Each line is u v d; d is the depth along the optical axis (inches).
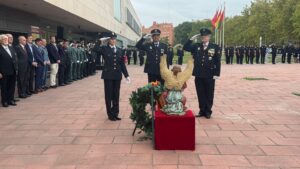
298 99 438.0
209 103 329.1
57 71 567.8
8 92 396.5
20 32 692.7
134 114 256.7
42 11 698.2
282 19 1784.0
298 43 1814.7
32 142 254.4
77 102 422.3
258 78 698.8
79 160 216.4
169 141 233.1
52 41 556.7
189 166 204.7
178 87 242.1
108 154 226.7
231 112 355.9
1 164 211.0
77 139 260.8
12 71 390.6
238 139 258.4
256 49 1305.4
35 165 208.8
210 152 229.6
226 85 588.4
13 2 569.9
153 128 241.9
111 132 279.9
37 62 496.7
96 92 511.2
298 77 732.7
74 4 746.2
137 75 815.7
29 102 422.3
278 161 212.5
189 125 231.8
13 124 309.1
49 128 294.2
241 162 211.0
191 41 330.0
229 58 1300.4
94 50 318.3
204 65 322.7
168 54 342.6
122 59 320.8
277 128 290.0
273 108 377.4
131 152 230.2
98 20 1083.3
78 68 695.7
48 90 535.2
